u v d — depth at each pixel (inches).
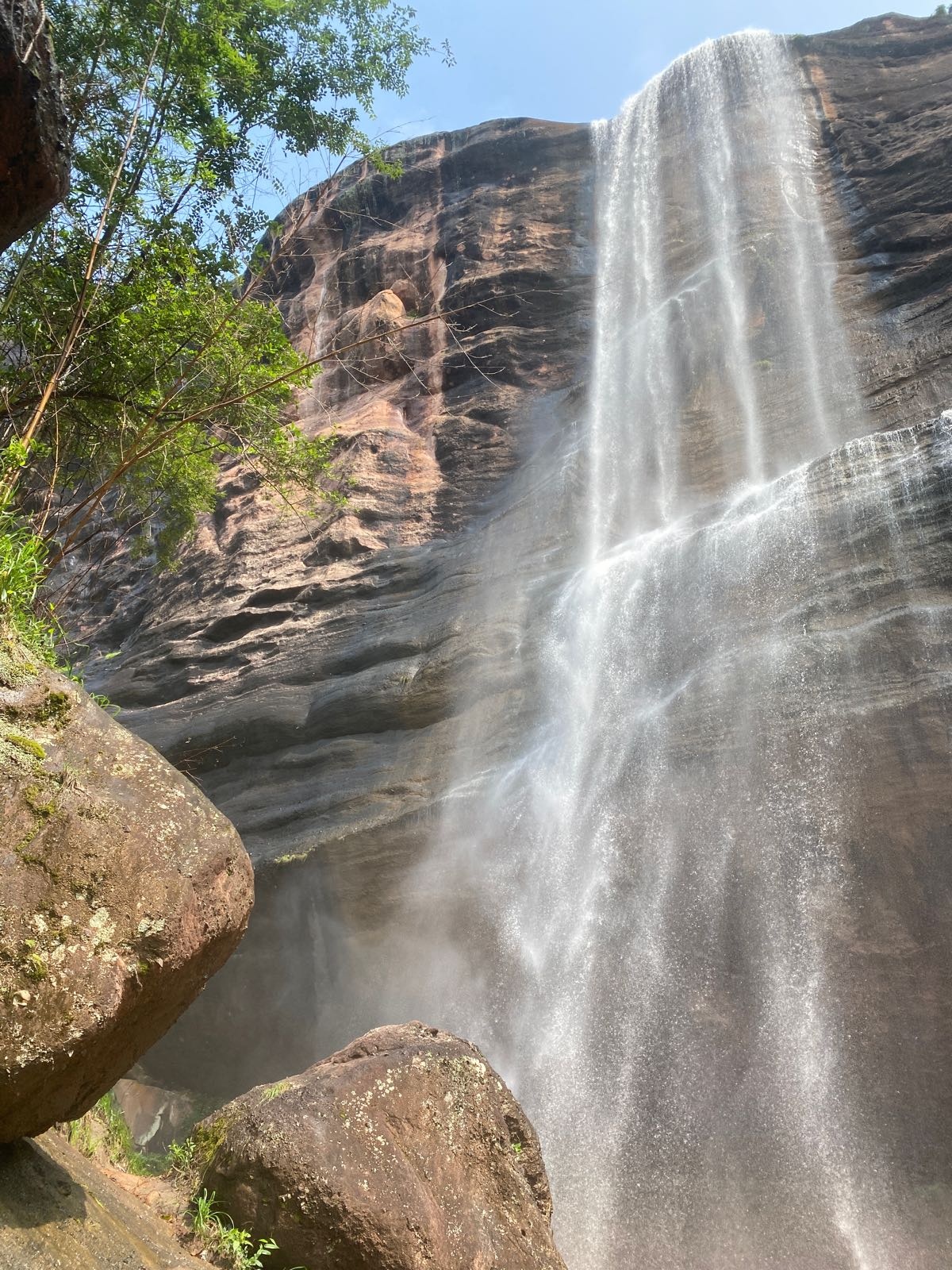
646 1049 470.6
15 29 144.9
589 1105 470.3
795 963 453.7
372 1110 185.0
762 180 1148.5
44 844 124.4
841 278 976.3
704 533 680.4
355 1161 177.2
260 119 494.0
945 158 1010.1
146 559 1057.5
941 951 422.3
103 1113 226.1
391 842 586.9
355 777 654.5
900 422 741.3
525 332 1130.7
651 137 1310.3
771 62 1273.4
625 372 1015.0
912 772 469.1
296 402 442.6
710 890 493.4
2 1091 115.2
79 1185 142.5
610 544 782.5
